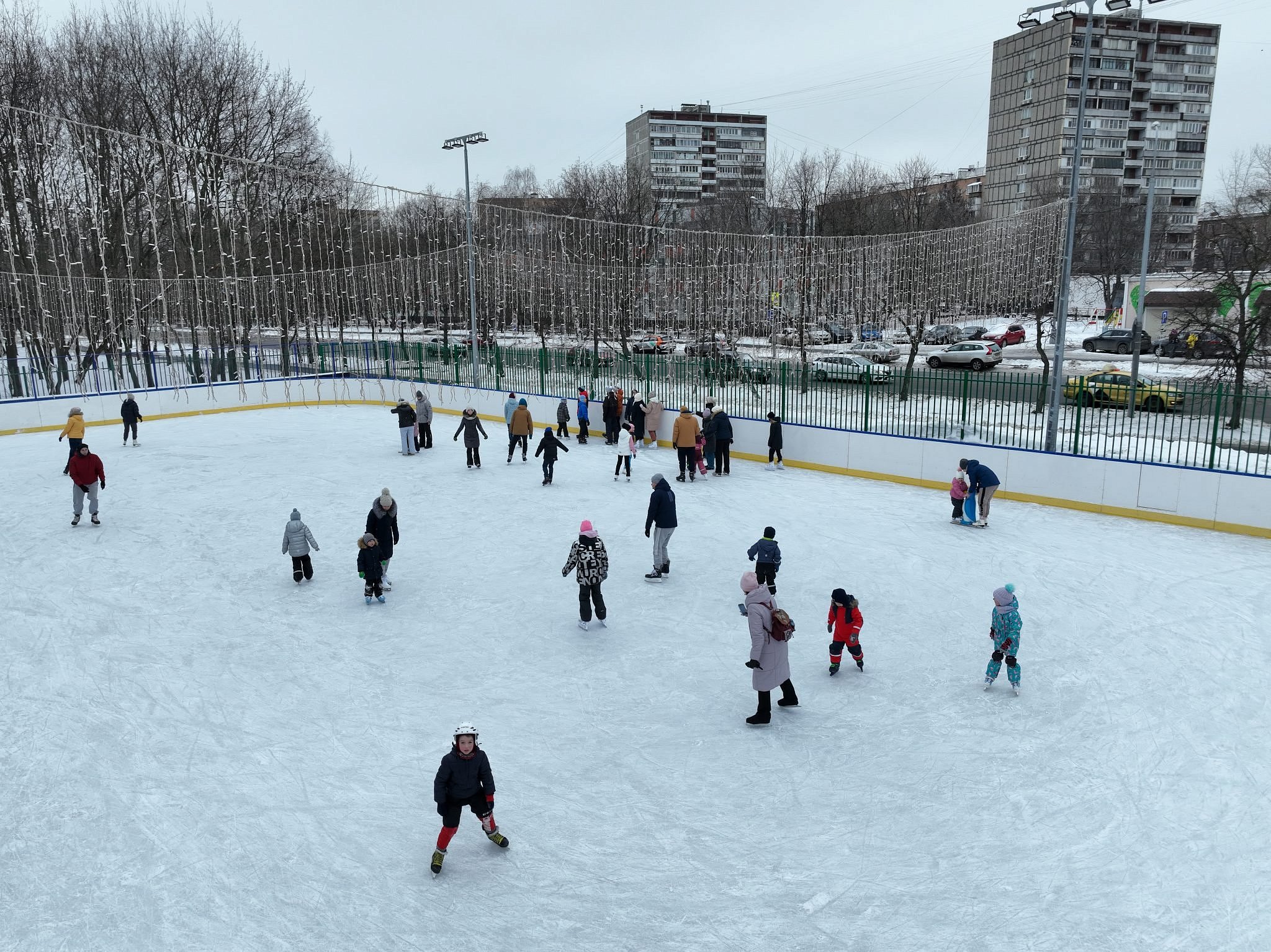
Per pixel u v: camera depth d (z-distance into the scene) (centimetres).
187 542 1546
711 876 653
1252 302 2680
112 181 3269
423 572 1377
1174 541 1496
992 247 3250
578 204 5416
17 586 1309
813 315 3541
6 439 2686
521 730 877
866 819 723
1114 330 4512
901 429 2000
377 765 816
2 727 877
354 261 3581
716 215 5900
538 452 1981
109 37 3606
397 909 620
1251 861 657
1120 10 1669
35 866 662
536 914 614
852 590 1264
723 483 1995
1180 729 860
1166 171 9444
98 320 3231
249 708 926
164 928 596
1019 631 923
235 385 3319
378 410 3359
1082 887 632
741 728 876
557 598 1252
